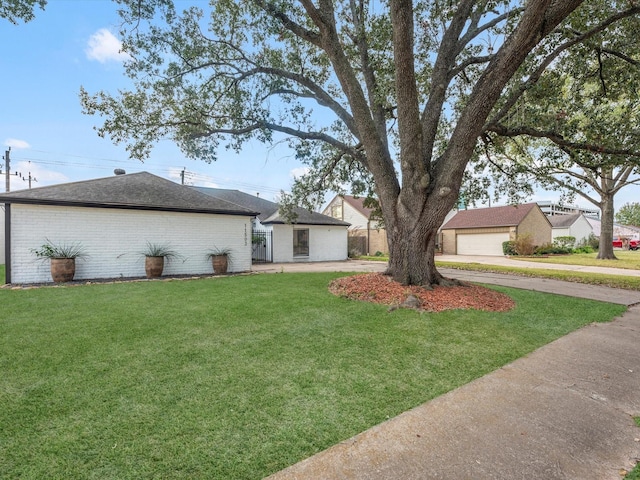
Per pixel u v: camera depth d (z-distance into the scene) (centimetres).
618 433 237
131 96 788
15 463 192
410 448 213
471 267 1433
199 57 838
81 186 1041
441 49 735
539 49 676
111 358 352
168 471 188
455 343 418
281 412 252
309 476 187
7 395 271
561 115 704
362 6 812
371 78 828
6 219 867
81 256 952
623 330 500
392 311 556
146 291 742
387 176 735
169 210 1070
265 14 750
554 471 195
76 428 227
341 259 2005
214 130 879
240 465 195
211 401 266
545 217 2753
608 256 1922
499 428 238
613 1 636
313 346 396
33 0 587
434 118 726
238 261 1220
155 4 716
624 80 741
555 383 317
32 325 469
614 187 1892
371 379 313
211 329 457
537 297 733
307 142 947
